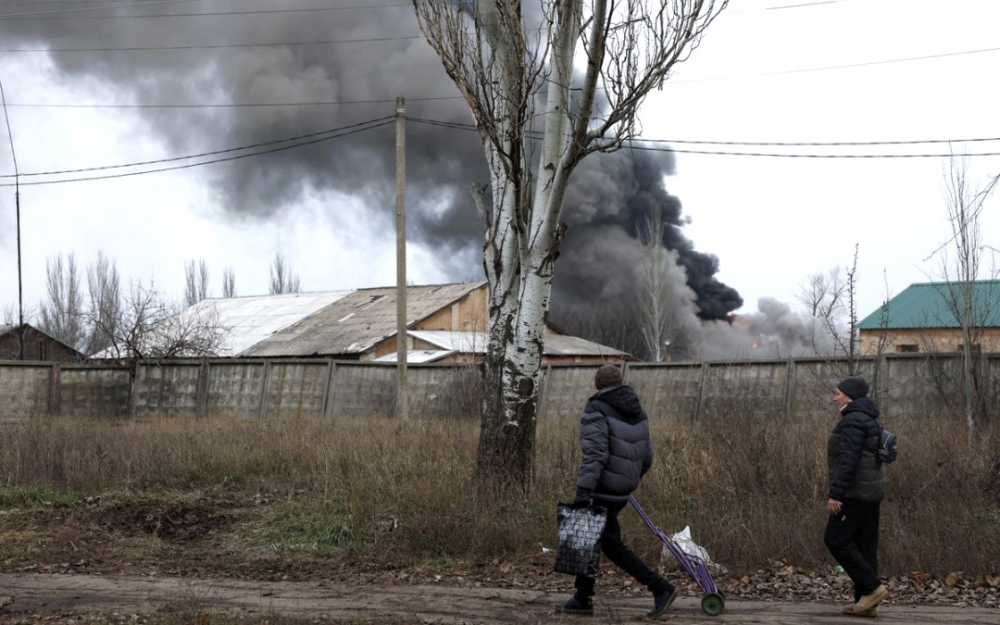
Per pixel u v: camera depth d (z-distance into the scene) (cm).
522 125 978
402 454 1259
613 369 683
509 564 834
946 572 788
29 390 2659
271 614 662
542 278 1033
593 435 658
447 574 812
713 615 675
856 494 677
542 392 2436
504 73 1044
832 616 676
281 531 959
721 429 1183
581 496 653
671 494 1021
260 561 871
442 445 1336
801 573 805
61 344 4550
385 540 897
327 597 735
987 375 1656
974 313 1856
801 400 2012
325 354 3588
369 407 2577
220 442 1441
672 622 656
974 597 728
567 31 1023
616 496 661
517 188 988
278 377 2684
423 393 2544
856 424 684
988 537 839
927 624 652
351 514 975
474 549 868
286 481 1215
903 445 1161
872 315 3694
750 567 821
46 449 1300
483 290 4122
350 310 4172
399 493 1016
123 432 1636
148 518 1018
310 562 864
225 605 705
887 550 815
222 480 1244
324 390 2619
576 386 2403
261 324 4262
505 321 1063
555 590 758
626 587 776
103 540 948
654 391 2289
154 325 3109
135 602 714
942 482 1032
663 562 834
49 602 713
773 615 679
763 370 2117
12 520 1026
